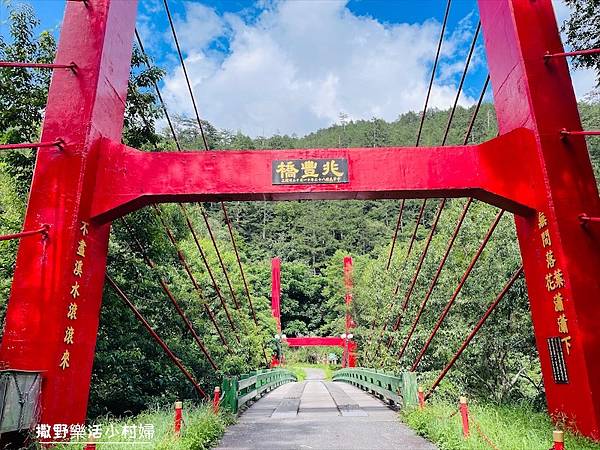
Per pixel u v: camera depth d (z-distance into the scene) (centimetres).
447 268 1479
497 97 983
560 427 761
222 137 9244
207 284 1875
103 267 857
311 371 5916
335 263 6162
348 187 884
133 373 1231
